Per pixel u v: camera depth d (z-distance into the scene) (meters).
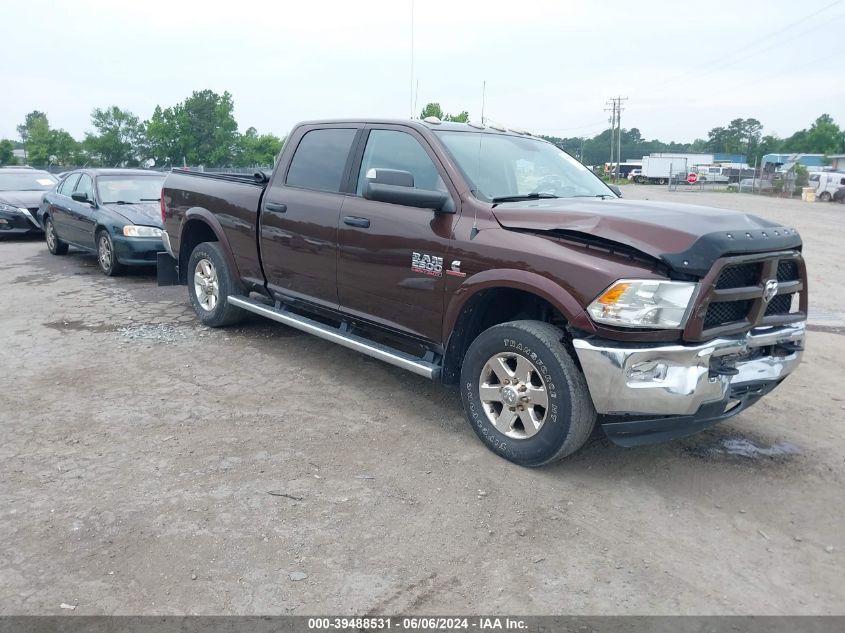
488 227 4.02
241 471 3.83
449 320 4.23
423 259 4.32
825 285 10.34
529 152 5.04
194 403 4.82
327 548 3.13
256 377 5.38
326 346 6.24
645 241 3.44
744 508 3.60
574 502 3.61
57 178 15.28
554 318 4.20
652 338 3.41
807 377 5.79
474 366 4.12
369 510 3.46
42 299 8.02
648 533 3.34
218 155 67.94
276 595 2.80
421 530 3.30
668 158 72.50
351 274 4.88
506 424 4.00
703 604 2.83
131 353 5.92
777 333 3.86
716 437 4.48
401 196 4.12
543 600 2.82
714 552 3.21
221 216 6.17
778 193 46.09
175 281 7.39
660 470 3.99
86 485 3.63
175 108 66.69
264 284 5.85
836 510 3.60
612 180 82.12
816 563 3.14
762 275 3.66
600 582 2.95
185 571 2.93
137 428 4.38
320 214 5.07
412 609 2.74
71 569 2.93
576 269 3.56
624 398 3.48
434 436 4.37
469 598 2.82
